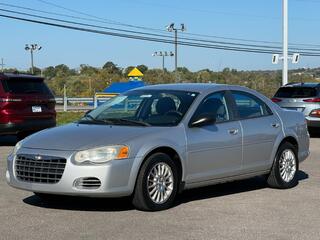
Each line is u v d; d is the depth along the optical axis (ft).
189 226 21.12
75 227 20.81
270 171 28.81
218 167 25.90
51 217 22.36
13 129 48.14
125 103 26.84
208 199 26.27
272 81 175.11
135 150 22.70
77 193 22.03
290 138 29.86
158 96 26.48
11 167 23.70
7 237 19.45
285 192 28.32
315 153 45.09
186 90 26.73
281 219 22.41
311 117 57.06
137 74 139.33
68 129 24.59
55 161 22.38
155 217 22.44
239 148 26.76
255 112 28.45
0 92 47.93
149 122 24.95
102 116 26.45
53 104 52.34
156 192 23.45
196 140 24.85
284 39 104.73
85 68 306.96
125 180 22.45
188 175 24.61
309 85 58.29
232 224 21.52
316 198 26.76
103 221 21.71
